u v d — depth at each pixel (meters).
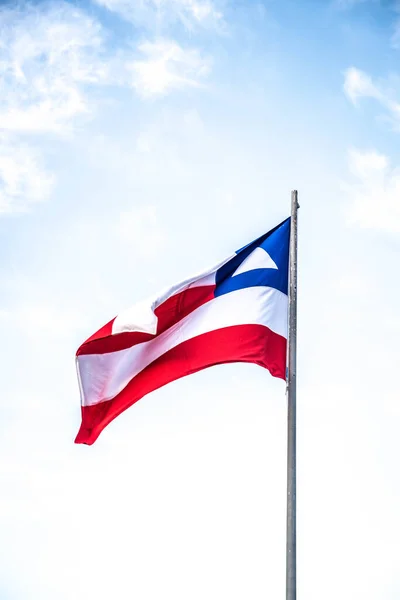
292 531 13.01
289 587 12.58
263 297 15.35
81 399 15.14
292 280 15.09
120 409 15.19
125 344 15.11
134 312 15.01
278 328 15.28
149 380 15.14
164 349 15.21
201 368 15.04
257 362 14.95
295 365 14.39
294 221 15.66
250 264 15.65
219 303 15.38
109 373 15.16
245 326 15.12
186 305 15.38
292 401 14.10
